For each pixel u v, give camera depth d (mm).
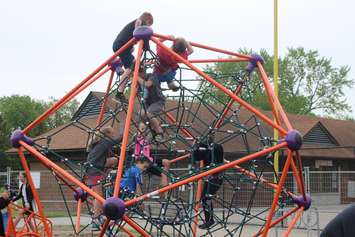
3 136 47969
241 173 9805
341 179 22812
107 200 6680
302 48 66250
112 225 8680
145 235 6953
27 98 78375
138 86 8578
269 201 19984
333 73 66500
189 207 9336
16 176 27031
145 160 8477
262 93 55219
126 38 8734
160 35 8742
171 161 9961
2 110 76250
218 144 9555
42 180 27125
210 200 9469
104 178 9117
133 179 8414
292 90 66562
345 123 45156
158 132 8711
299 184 8641
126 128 7184
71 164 9625
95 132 9008
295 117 41562
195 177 7105
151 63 8805
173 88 9133
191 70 8797
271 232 16000
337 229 2793
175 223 8594
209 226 9336
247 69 9570
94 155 9016
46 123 75625
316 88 66875
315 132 38031
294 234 15461
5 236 11891
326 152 35906
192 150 9062
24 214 15016
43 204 26578
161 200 8945
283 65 66312
